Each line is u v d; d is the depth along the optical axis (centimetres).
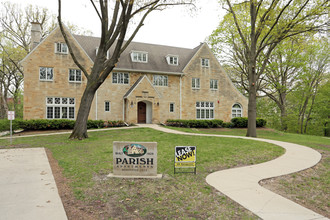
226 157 895
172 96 2616
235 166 776
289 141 1505
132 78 2455
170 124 2434
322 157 945
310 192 558
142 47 2811
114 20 1451
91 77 1448
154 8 1400
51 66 2152
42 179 616
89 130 1959
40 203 454
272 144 1209
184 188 554
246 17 2211
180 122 2458
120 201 477
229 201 471
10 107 4209
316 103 3294
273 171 707
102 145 1168
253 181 606
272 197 496
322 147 1246
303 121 3550
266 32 1866
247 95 3803
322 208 467
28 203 454
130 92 2283
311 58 3005
